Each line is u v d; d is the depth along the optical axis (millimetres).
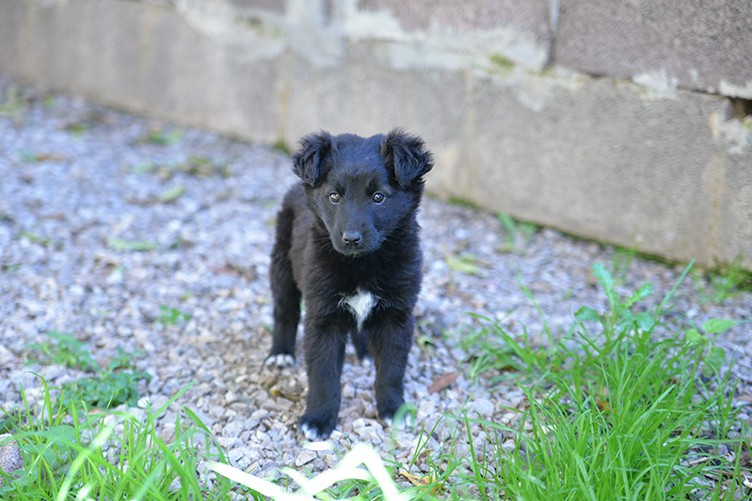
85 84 2676
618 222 1928
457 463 1365
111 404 1531
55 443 1373
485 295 1825
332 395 1497
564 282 1859
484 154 2066
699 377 1567
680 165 1825
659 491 1304
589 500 1296
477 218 2084
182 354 1661
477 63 2020
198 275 1884
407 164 1450
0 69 2775
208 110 2477
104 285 1839
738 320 1706
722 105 1755
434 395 1568
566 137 1949
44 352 1638
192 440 1440
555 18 1901
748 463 1422
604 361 1561
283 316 1624
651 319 1561
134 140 2418
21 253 1912
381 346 1523
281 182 2232
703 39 1738
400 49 2111
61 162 2273
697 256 1846
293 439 1482
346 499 1297
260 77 2350
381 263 1481
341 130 2252
